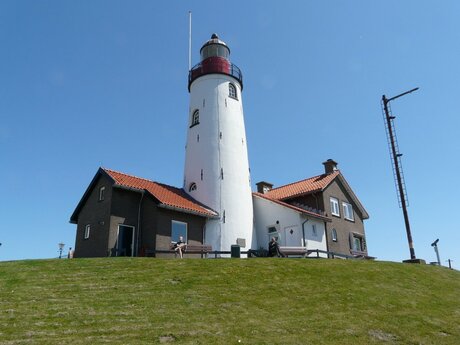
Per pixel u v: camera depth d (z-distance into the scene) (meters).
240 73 36.31
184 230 27.81
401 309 16.27
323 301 16.08
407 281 20.64
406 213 27.62
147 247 25.98
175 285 16.38
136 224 26.88
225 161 31.83
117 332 11.99
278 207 32.53
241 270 18.81
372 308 15.91
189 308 14.18
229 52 36.56
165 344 11.42
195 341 11.73
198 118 33.81
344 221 36.06
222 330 12.62
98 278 16.77
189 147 33.72
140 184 28.30
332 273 19.77
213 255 28.77
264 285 17.19
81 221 27.84
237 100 34.91
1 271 17.34
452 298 19.16
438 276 23.19
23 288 15.23
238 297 15.63
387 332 13.84
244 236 30.70
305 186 36.41
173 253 26.03
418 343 13.24
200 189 31.36
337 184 36.91
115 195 26.34
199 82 34.88
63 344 11.06
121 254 25.47
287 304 15.41
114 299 14.55
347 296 16.88
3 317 12.56
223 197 30.70
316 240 31.84
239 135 33.59
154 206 26.62
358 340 12.92
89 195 28.06
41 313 13.02
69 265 18.55
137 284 16.25
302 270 19.64
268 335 12.57
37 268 17.92
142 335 11.88
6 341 11.05
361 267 21.67
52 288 15.38
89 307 13.72
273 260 20.89
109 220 25.53
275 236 32.12
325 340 12.66
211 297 15.40
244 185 32.22
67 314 13.05
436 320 15.56
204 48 36.16
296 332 13.01
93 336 11.65
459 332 14.59
